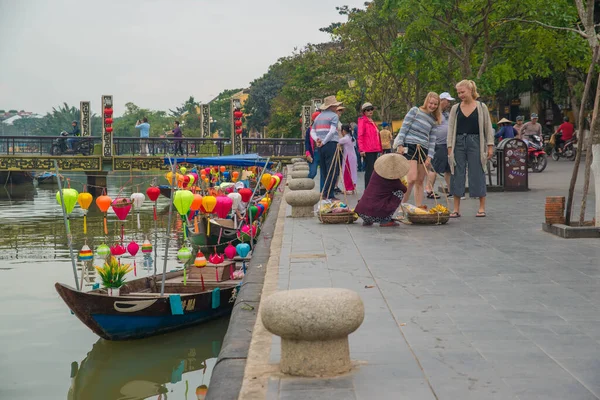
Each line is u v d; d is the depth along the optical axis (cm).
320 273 778
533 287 695
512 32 2650
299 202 1352
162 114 15000
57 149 4112
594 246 933
